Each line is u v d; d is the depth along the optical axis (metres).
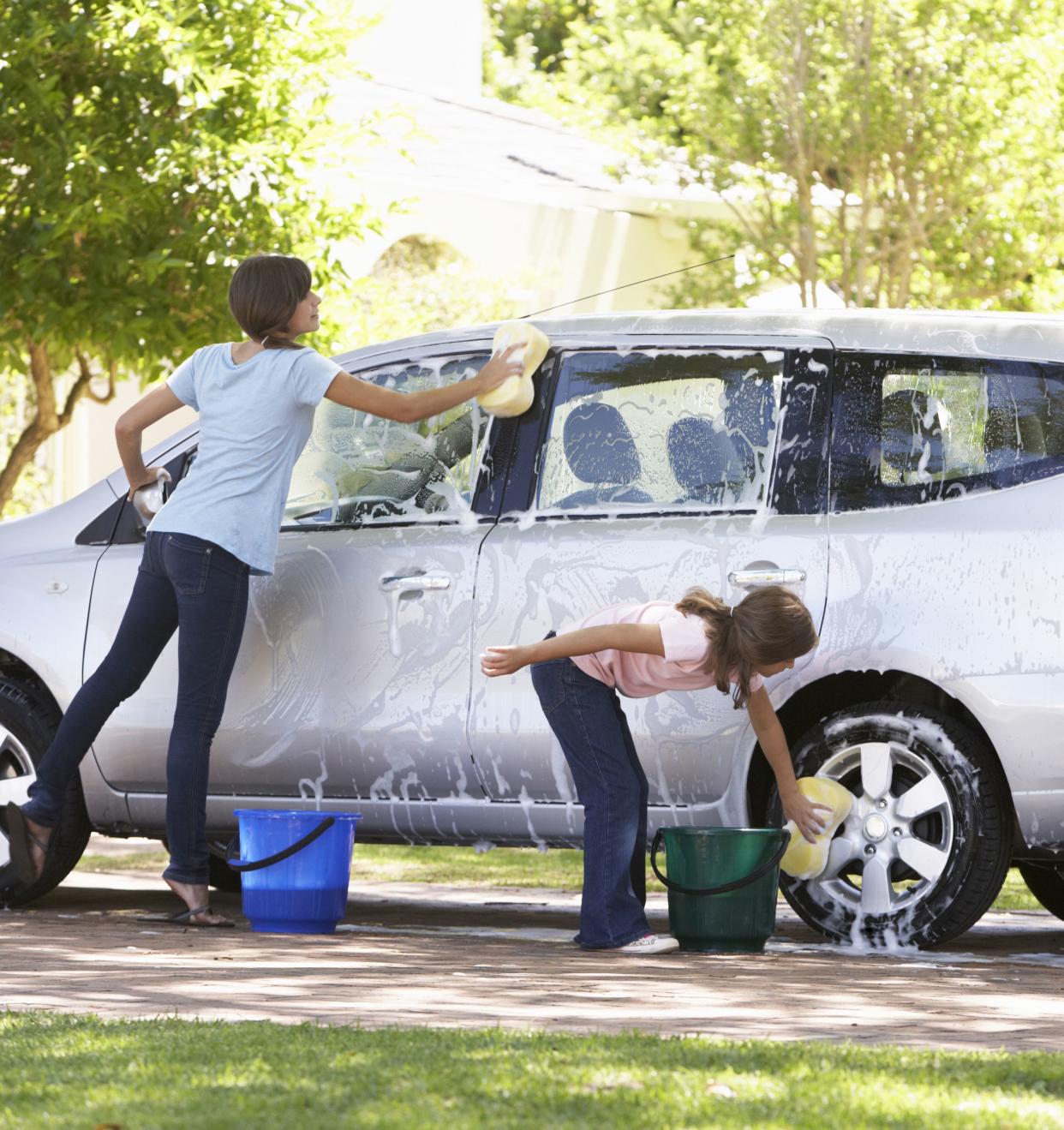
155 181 22.20
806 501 13.55
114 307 22.14
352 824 14.24
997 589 12.95
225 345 14.62
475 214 37.25
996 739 12.84
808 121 33.69
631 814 13.16
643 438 14.07
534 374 14.45
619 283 40.31
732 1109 7.11
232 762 14.96
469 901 18.52
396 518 14.69
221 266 22.64
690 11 36.56
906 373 13.56
